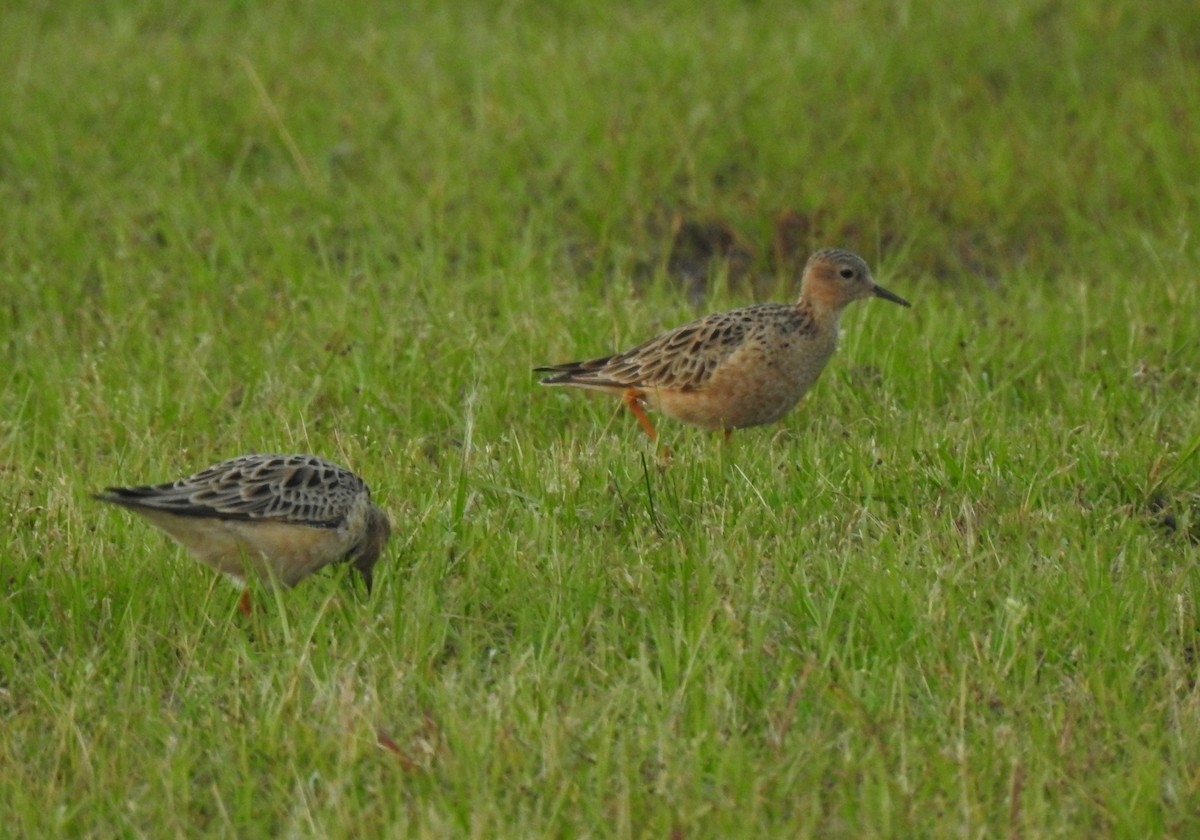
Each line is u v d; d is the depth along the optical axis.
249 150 19.91
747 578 10.42
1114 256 17.72
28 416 13.94
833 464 12.45
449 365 14.70
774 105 20.25
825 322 13.59
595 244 17.97
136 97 20.88
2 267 17.16
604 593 10.48
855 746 8.91
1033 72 21.78
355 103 20.56
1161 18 22.92
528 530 11.32
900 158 19.38
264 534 10.28
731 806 8.30
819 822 8.33
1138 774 8.56
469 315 15.70
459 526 11.44
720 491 12.08
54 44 23.06
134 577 10.65
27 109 20.53
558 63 21.42
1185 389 14.20
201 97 20.95
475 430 13.40
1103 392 13.97
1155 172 19.23
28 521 11.48
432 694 9.37
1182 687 9.55
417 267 16.88
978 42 22.39
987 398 13.73
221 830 8.29
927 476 12.12
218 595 10.65
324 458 11.73
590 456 12.52
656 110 19.95
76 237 17.91
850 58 21.83
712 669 9.55
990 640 9.93
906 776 8.59
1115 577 10.68
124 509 11.30
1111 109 20.67
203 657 9.90
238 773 8.77
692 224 18.45
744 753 8.75
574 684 9.58
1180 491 12.14
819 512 11.66
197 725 9.27
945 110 20.67
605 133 19.53
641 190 18.59
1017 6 23.19
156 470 12.27
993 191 18.86
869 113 20.39
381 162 19.27
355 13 24.28
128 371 14.72
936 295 16.91
